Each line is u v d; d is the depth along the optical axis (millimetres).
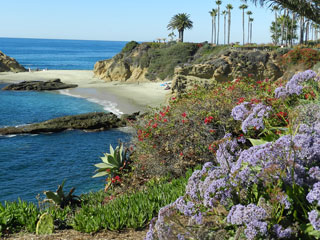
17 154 29531
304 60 43250
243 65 46000
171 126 11039
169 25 99438
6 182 22750
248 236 3496
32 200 19594
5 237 7148
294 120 5207
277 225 3600
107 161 12477
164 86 68625
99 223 7023
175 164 10469
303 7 10875
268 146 4227
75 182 22406
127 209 7484
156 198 7812
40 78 94250
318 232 3643
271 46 54219
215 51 70312
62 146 32188
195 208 4418
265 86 11961
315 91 6727
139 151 12070
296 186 4004
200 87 13781
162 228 4172
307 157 3998
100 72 92062
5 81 89750
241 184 4176
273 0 11070
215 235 3994
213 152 9430
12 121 44656
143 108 51094
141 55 84250
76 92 69625
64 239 6625
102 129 38719
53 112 50656
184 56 77750
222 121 10234
